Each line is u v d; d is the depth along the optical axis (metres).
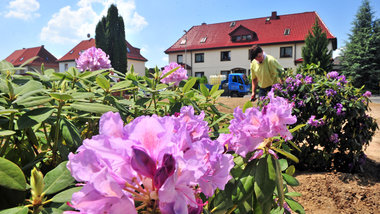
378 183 3.27
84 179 0.45
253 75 5.23
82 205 0.43
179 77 2.31
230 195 0.85
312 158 3.80
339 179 3.36
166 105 1.83
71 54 42.38
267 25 31.58
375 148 4.96
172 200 0.43
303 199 2.93
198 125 0.71
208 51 32.16
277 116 0.82
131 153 0.46
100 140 0.44
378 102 15.06
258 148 0.89
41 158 0.97
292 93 4.07
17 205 0.63
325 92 3.76
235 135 0.91
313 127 3.74
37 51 46.62
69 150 1.07
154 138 0.47
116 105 1.36
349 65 29.34
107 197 0.42
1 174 0.61
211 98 1.84
